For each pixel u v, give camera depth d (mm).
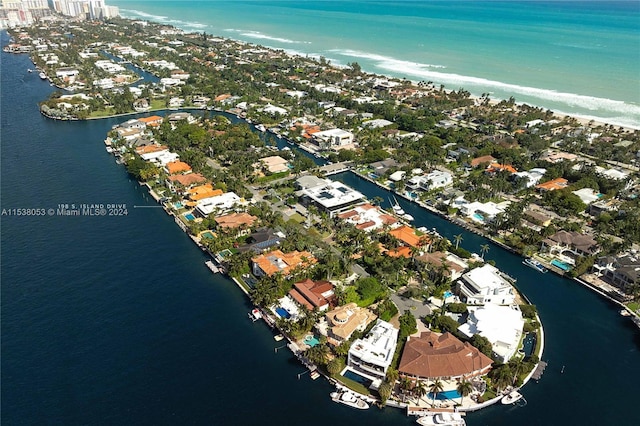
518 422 118000
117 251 192875
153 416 118750
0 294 166500
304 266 170875
